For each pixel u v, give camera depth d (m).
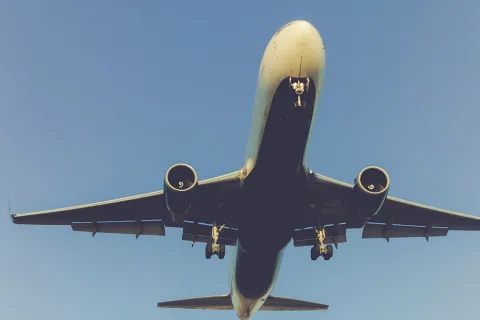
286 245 73.06
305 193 69.38
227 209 71.38
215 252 70.88
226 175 67.56
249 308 86.56
